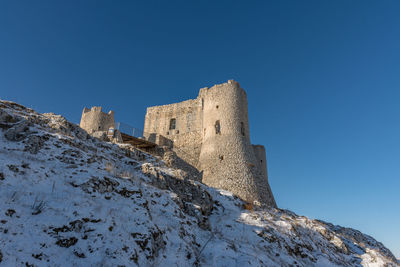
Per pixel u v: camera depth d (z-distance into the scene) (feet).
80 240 16.83
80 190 22.50
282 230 42.11
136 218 21.94
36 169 23.03
